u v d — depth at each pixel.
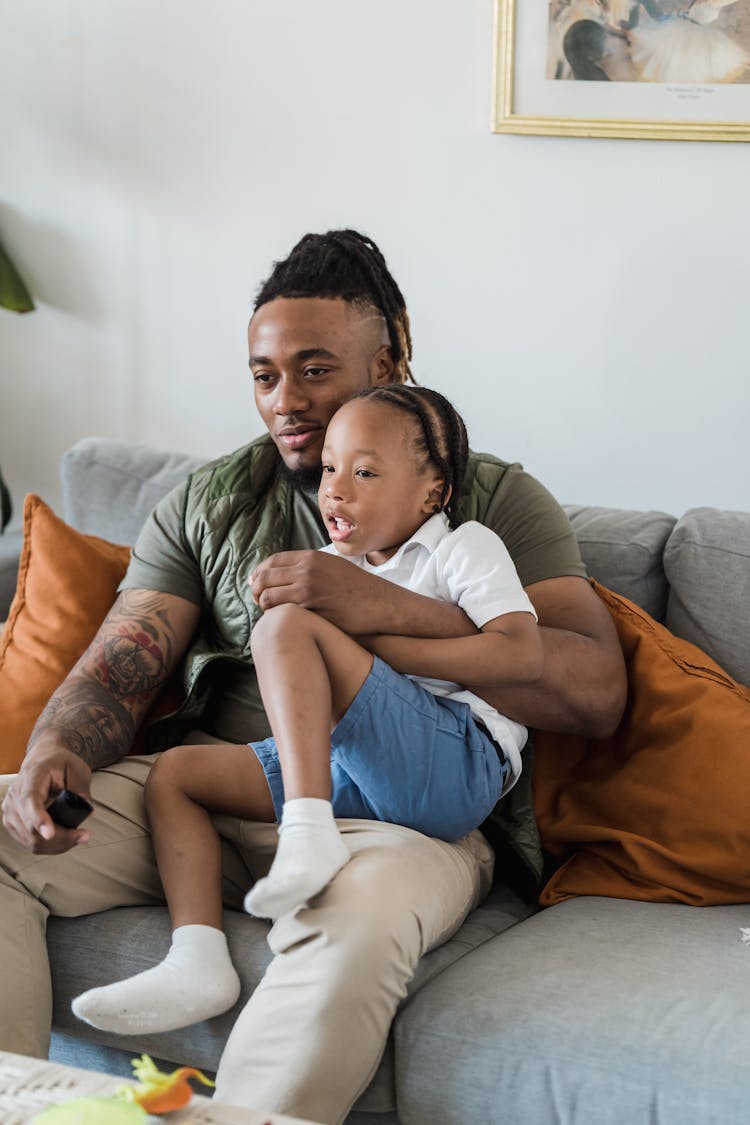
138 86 2.77
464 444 1.55
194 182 2.78
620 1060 1.16
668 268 2.56
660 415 2.62
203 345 2.85
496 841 1.58
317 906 1.25
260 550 1.69
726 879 1.46
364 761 1.38
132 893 1.50
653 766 1.53
